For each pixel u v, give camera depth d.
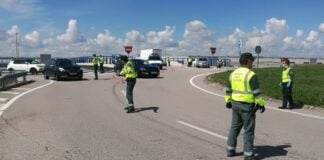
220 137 9.59
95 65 31.69
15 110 14.27
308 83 22.47
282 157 7.79
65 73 30.45
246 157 7.56
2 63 59.56
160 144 8.84
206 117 12.66
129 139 9.37
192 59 65.62
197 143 8.95
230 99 7.87
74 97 18.64
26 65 44.81
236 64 73.19
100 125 11.24
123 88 23.30
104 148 8.48
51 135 9.84
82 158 7.69
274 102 17.20
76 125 11.24
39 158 7.69
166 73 39.69
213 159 7.63
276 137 9.66
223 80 25.88
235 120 7.81
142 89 22.81
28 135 9.84
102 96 19.03
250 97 7.56
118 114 13.34
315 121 12.05
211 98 18.27
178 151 8.22
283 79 15.11
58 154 7.99
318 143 9.00
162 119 12.28
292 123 11.67
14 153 8.08
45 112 13.77
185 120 12.07
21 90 22.44
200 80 29.89
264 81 23.91
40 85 26.17
